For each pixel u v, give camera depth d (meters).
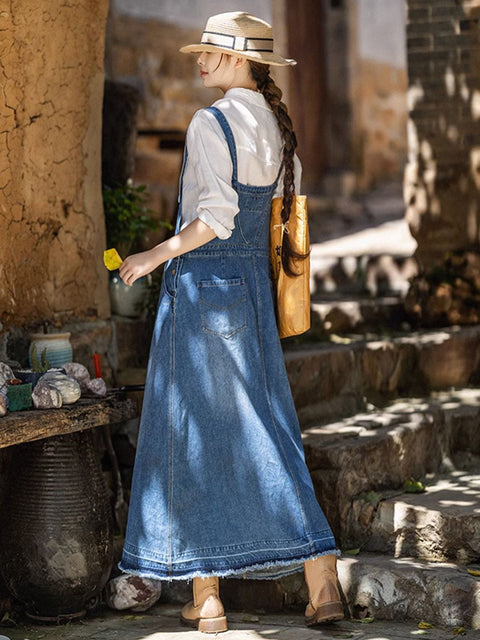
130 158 5.62
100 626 3.97
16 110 4.22
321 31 11.85
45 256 4.47
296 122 11.33
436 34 6.68
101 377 4.41
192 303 3.68
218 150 3.60
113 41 8.57
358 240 8.57
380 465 4.59
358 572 4.05
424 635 3.76
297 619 4.02
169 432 3.69
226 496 3.66
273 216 3.86
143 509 3.72
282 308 3.86
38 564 3.87
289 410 3.82
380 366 5.64
